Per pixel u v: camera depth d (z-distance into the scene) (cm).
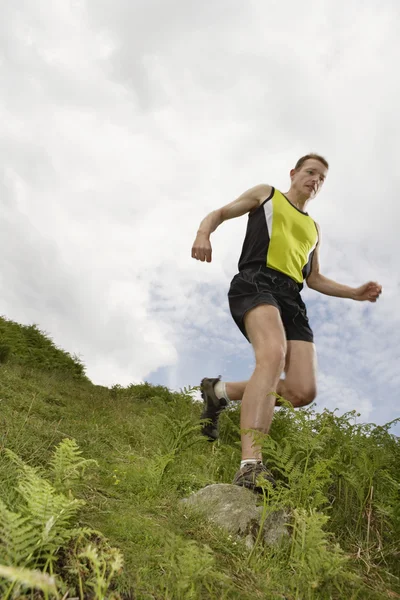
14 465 190
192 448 337
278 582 159
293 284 309
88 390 775
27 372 679
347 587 167
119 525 173
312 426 273
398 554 210
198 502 218
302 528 167
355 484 237
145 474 257
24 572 84
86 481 218
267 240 306
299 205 338
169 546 146
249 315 282
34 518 130
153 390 916
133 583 131
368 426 289
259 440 223
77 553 135
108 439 362
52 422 352
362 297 369
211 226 311
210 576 144
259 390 254
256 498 217
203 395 338
